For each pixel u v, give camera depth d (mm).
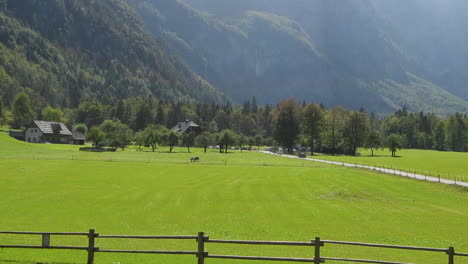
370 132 160375
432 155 151000
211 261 21875
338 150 163000
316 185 55031
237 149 187125
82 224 30875
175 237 17812
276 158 117125
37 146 131750
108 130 190625
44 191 45719
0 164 70688
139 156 109000
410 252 24953
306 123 156625
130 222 32156
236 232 29406
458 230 31438
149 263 20703
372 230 31078
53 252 22203
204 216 35156
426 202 44625
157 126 171250
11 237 26109
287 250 24578
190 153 137000
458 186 54469
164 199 43000
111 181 55094
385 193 49812
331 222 33719
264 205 40938
